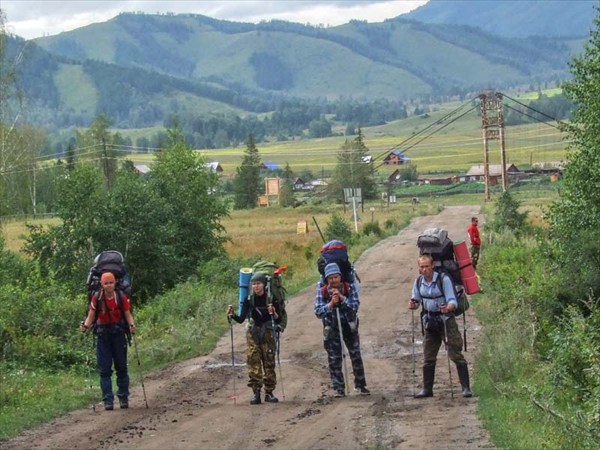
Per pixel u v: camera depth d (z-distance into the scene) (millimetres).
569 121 30797
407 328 27547
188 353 24734
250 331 17391
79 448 13422
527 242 51281
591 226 28672
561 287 24625
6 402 17281
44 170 136625
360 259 56125
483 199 152250
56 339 24953
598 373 15000
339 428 14227
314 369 21594
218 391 18938
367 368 21359
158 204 47969
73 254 46594
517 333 20781
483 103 108500
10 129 86562
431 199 166250
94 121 163500
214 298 34406
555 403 15695
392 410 15586
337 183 155250
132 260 46688
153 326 30562
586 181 29094
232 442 13539
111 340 16953
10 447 13578
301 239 80375
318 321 30125
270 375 17375
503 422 13805
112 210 46688
